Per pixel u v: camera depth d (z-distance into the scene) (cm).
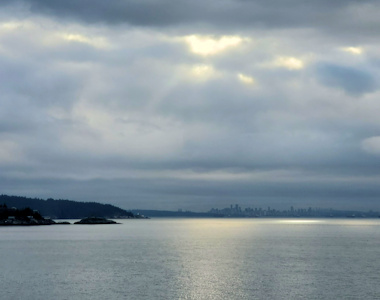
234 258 11569
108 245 16075
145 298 6762
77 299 6675
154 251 13600
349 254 12631
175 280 8156
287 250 13962
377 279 8238
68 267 9806
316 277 8469
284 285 7700
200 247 15188
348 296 6888
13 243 17038
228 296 6894
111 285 7681
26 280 8162
